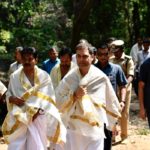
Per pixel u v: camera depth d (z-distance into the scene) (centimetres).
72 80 658
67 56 775
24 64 672
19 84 675
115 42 881
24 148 675
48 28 2767
